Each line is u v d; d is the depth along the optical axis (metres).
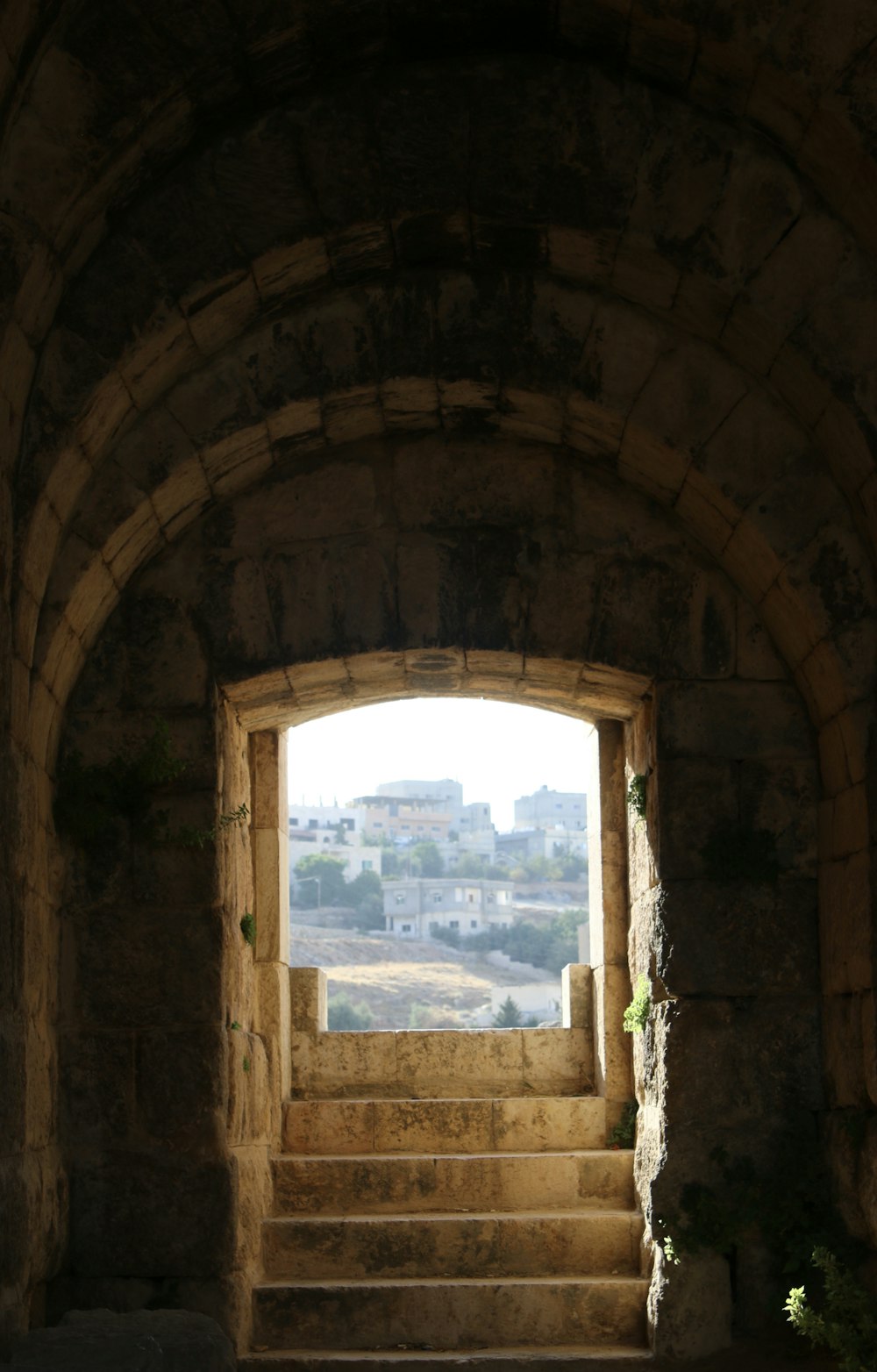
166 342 7.04
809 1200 7.46
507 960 78.81
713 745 7.93
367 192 6.93
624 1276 8.27
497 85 6.89
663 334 7.49
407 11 6.55
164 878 7.73
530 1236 8.45
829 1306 7.11
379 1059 10.43
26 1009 6.75
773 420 7.43
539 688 8.87
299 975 10.56
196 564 8.08
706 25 6.23
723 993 7.70
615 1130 9.52
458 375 7.51
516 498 8.16
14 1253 6.19
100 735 7.86
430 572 8.09
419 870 104.62
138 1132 7.48
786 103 6.37
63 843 7.74
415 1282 8.13
